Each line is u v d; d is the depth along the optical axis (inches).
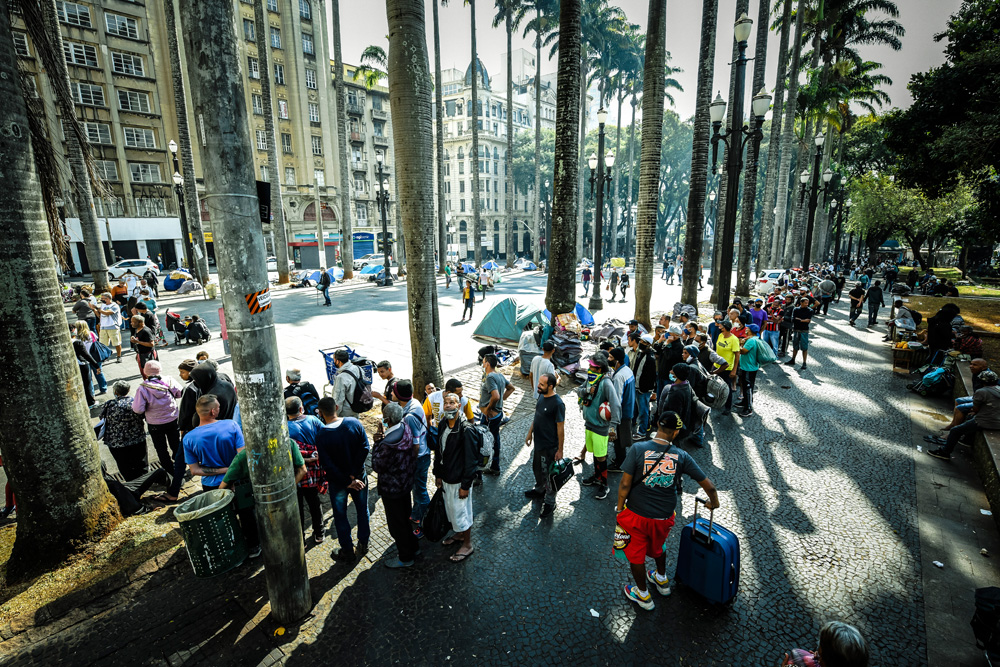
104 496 211.3
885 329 692.7
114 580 185.5
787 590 179.9
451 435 191.3
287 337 603.8
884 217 1446.9
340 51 1240.2
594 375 245.8
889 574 188.2
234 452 201.6
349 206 1331.2
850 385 430.3
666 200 2549.2
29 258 183.2
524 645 157.2
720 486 254.4
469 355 521.3
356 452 196.1
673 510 166.1
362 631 163.8
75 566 191.9
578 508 238.2
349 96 2102.6
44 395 188.4
